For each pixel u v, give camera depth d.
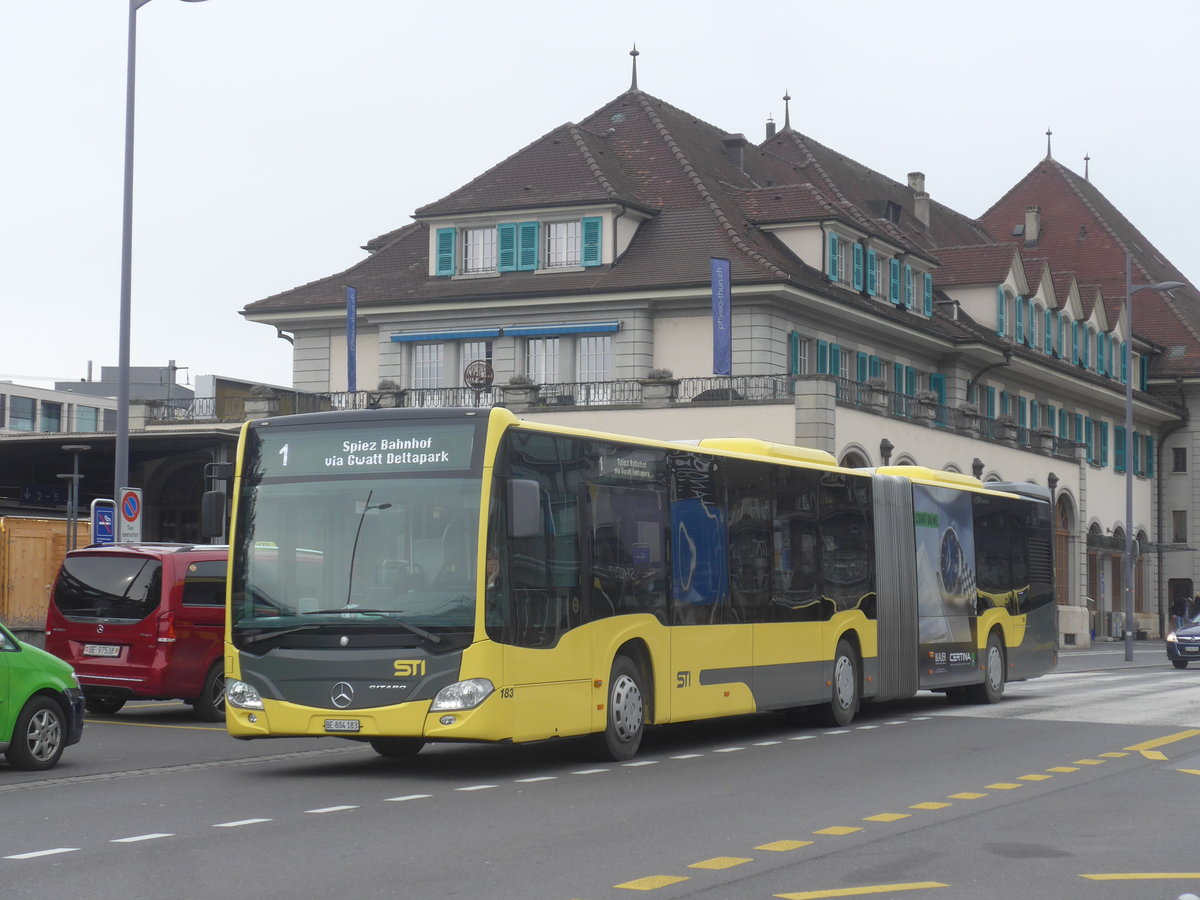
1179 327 81.81
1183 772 15.72
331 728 15.02
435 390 48.91
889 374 54.66
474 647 14.82
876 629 22.75
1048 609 29.27
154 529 47.19
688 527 18.31
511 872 9.97
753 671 19.42
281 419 15.87
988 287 62.03
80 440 39.78
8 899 9.12
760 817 12.51
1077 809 13.02
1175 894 9.38
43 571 31.25
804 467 21.19
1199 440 79.94
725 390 43.00
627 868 10.12
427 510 15.16
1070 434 68.94
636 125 55.16
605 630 16.58
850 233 52.25
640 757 17.42
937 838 11.44
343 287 53.81
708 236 49.19
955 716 23.28
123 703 23.62
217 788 14.53
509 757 17.44
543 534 15.73
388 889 9.39
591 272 49.09
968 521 26.08
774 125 68.12
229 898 9.11
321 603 15.24
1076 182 86.19
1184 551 79.81
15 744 15.63
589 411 44.25
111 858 10.52
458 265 51.50
